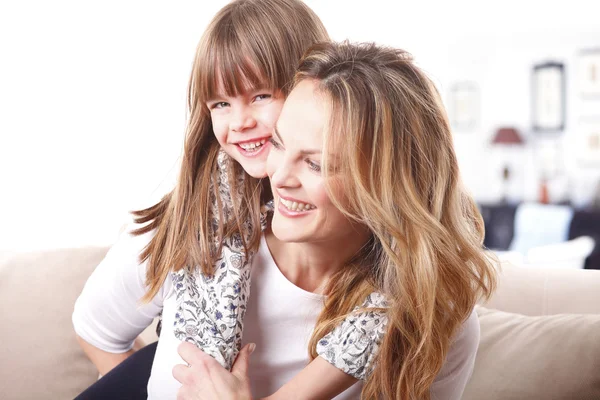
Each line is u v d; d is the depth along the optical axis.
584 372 1.38
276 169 1.03
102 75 3.56
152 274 1.20
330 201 1.01
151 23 3.74
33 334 1.78
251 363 1.20
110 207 3.59
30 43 3.29
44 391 1.74
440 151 1.08
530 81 6.66
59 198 3.41
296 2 1.30
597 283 1.69
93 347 1.36
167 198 1.30
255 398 1.21
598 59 6.45
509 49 6.68
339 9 6.09
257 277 1.20
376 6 6.23
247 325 1.20
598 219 5.55
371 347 1.09
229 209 1.20
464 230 1.14
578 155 6.57
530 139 6.70
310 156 0.99
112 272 1.26
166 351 1.19
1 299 1.81
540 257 4.48
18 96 3.26
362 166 1.00
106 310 1.30
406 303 1.07
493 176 6.79
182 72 3.89
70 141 3.45
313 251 1.15
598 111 6.50
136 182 3.71
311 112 0.99
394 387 1.11
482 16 6.46
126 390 1.28
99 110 3.55
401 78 1.04
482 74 6.76
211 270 1.16
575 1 6.23
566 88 6.57
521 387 1.42
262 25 1.21
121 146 3.65
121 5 3.62
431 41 6.67
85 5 3.47
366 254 1.17
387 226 1.02
